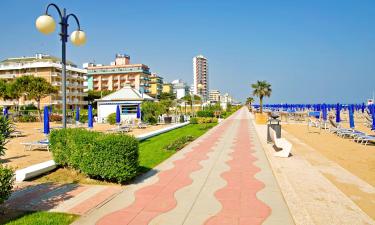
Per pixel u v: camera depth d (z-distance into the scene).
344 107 73.81
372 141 17.83
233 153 13.23
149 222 5.45
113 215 5.77
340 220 5.55
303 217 5.63
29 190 7.21
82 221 5.46
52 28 8.62
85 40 9.84
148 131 25.61
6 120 7.31
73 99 80.62
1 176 5.48
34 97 48.47
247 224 5.35
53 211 5.88
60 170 8.91
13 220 5.39
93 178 8.23
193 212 5.95
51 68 75.12
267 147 15.08
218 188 7.63
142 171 9.47
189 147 15.16
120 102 36.97
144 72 108.00
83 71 87.44
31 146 14.45
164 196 6.95
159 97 118.75
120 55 113.38
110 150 7.78
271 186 7.82
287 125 32.66
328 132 24.22
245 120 41.25
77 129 9.12
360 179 8.77
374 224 5.38
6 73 78.06
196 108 75.81
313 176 8.90
